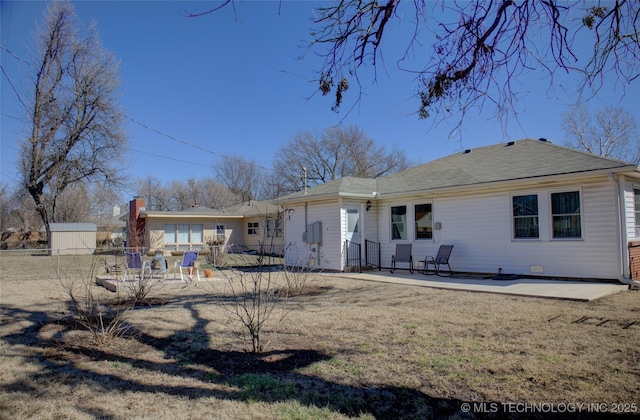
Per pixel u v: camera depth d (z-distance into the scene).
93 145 27.67
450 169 13.55
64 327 6.09
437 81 3.52
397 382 3.66
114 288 9.89
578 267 9.80
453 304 7.30
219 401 3.35
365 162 38.09
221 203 45.84
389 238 14.10
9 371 4.19
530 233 10.68
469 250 11.85
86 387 3.73
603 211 9.45
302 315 6.59
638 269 9.65
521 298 7.80
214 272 14.44
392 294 8.70
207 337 5.39
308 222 14.99
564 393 3.30
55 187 27.70
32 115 25.00
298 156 39.88
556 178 9.83
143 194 48.38
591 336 4.93
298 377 3.86
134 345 5.11
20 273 14.53
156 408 3.24
